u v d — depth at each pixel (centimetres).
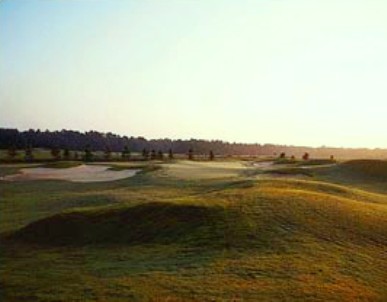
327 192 4397
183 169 8769
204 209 3244
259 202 3419
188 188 5903
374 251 2647
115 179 7406
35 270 2366
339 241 2766
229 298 1928
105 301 1908
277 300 1917
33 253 2775
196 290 2008
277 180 4972
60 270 2355
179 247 2706
